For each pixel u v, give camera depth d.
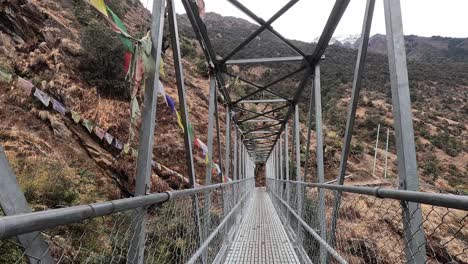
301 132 27.81
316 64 6.39
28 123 8.59
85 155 9.20
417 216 1.69
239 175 15.70
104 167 9.35
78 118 9.22
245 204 12.41
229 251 5.64
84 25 17.50
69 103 10.54
